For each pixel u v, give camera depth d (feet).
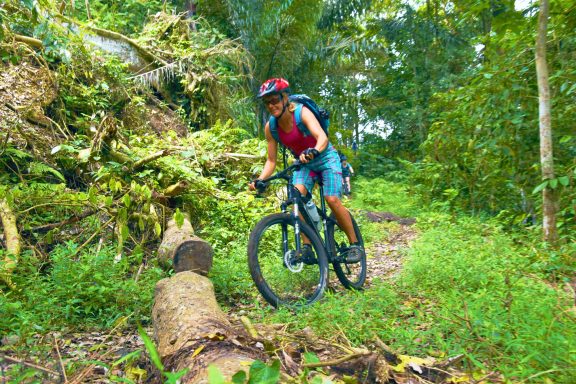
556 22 18.35
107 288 12.92
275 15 42.06
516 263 14.53
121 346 10.77
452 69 58.80
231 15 42.55
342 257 14.96
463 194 27.17
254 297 14.58
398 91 66.18
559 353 7.60
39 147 20.89
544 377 7.13
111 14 34.53
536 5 18.70
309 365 7.36
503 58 20.06
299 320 10.66
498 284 12.46
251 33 42.52
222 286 14.69
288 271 14.15
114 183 17.40
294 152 14.19
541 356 7.54
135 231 19.47
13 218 15.80
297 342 8.73
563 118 18.74
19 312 11.05
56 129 23.11
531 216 21.94
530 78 19.35
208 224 21.01
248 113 35.76
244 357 7.06
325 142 13.12
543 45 16.46
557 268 14.11
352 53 57.36
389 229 27.58
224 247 19.56
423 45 59.41
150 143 25.52
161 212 19.66
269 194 24.20
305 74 52.60
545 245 15.46
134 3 38.22
